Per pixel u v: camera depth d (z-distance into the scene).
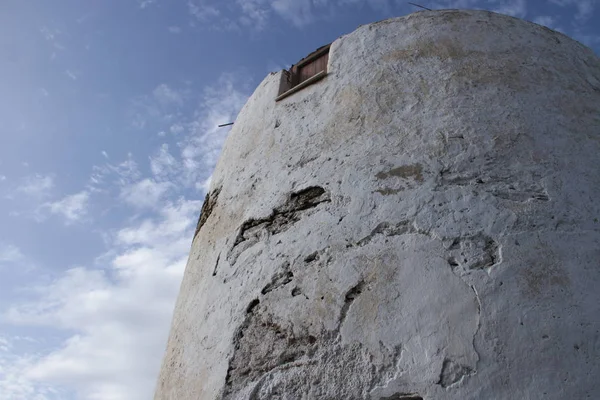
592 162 3.55
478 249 3.07
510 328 2.79
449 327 2.84
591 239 3.14
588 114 3.87
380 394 2.77
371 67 4.20
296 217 3.67
